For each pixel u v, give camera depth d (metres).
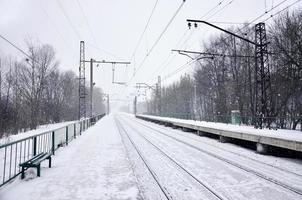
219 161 9.93
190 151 12.39
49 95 50.47
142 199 5.59
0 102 29.38
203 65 46.94
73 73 65.69
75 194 5.92
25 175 7.25
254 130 15.16
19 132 29.70
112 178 7.31
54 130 11.55
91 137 18.67
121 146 13.88
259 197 5.84
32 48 39.62
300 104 27.47
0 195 5.89
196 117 37.41
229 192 6.18
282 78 28.50
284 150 11.60
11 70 37.31
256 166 9.09
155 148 13.46
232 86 40.06
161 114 59.34
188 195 5.94
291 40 27.14
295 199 5.71
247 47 37.06
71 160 9.95
